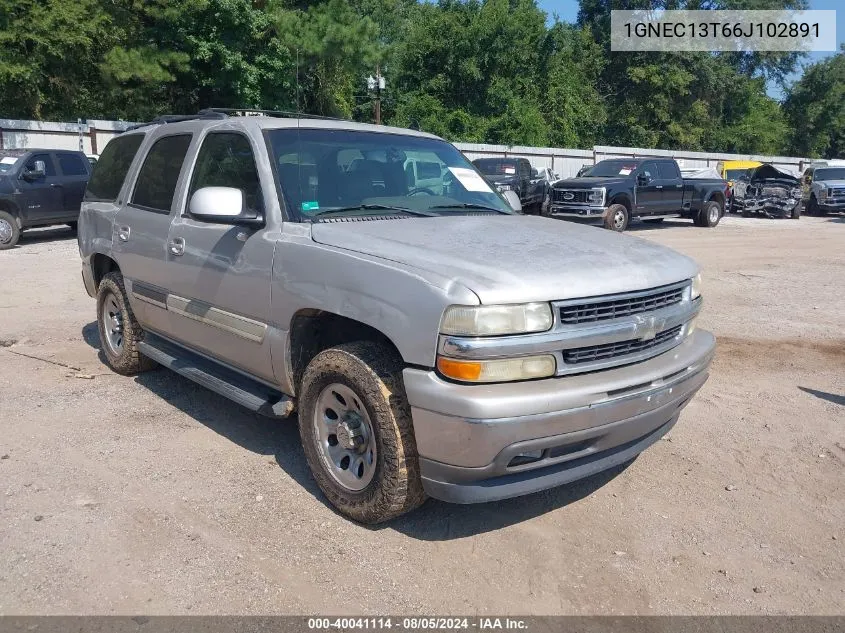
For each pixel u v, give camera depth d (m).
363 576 3.23
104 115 26.00
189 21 23.92
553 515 3.84
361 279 3.46
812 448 4.80
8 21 21.17
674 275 3.77
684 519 3.83
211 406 5.25
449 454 3.16
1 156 13.94
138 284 5.30
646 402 3.45
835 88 56.09
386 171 4.59
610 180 18.81
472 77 39.47
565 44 43.06
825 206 27.67
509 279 3.19
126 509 3.73
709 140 49.66
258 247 4.04
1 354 6.47
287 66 25.78
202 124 4.91
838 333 7.98
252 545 3.44
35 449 4.43
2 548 3.34
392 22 37.44
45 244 14.19
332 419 3.79
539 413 3.09
